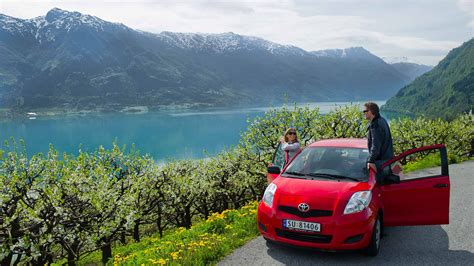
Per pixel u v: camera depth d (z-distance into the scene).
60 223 12.48
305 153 7.67
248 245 7.04
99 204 13.79
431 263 5.85
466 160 20.59
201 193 28.89
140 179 18.56
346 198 5.99
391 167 7.43
